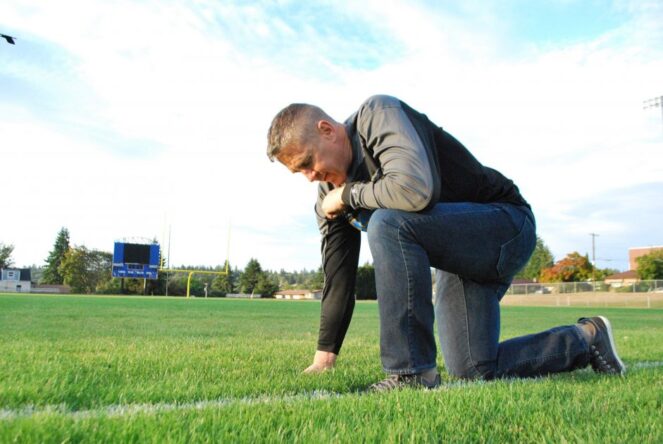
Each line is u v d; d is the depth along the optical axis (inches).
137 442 40.0
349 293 91.1
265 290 2586.1
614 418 51.9
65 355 106.4
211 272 1507.1
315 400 59.1
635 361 119.6
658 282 1398.9
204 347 137.7
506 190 81.1
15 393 59.9
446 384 76.1
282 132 72.4
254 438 41.9
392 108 71.1
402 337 69.4
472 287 82.4
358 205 73.7
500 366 84.1
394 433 43.2
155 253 1446.9
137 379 76.6
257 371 89.7
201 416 48.9
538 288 1585.9
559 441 43.8
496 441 43.6
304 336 193.5
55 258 2507.4
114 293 1905.8
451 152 76.9
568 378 83.7
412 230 69.6
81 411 53.6
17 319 262.2
